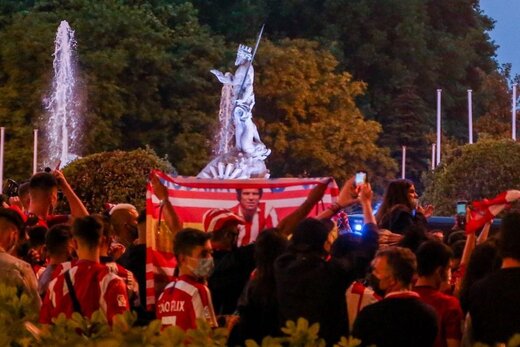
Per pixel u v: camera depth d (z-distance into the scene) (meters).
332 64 74.81
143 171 30.61
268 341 8.41
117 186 30.36
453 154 40.53
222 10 78.56
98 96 66.19
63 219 14.27
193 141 68.19
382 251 10.33
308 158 73.12
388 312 10.05
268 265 10.84
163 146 68.62
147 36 69.31
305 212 12.73
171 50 71.25
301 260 10.55
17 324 9.20
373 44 80.88
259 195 14.12
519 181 39.06
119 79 68.00
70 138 65.31
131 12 69.56
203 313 11.06
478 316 10.44
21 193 16.08
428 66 82.75
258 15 78.75
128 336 8.55
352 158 74.12
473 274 11.38
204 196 14.10
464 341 10.66
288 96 72.94
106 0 70.88
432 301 10.91
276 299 10.75
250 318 10.83
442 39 84.62
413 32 81.81
